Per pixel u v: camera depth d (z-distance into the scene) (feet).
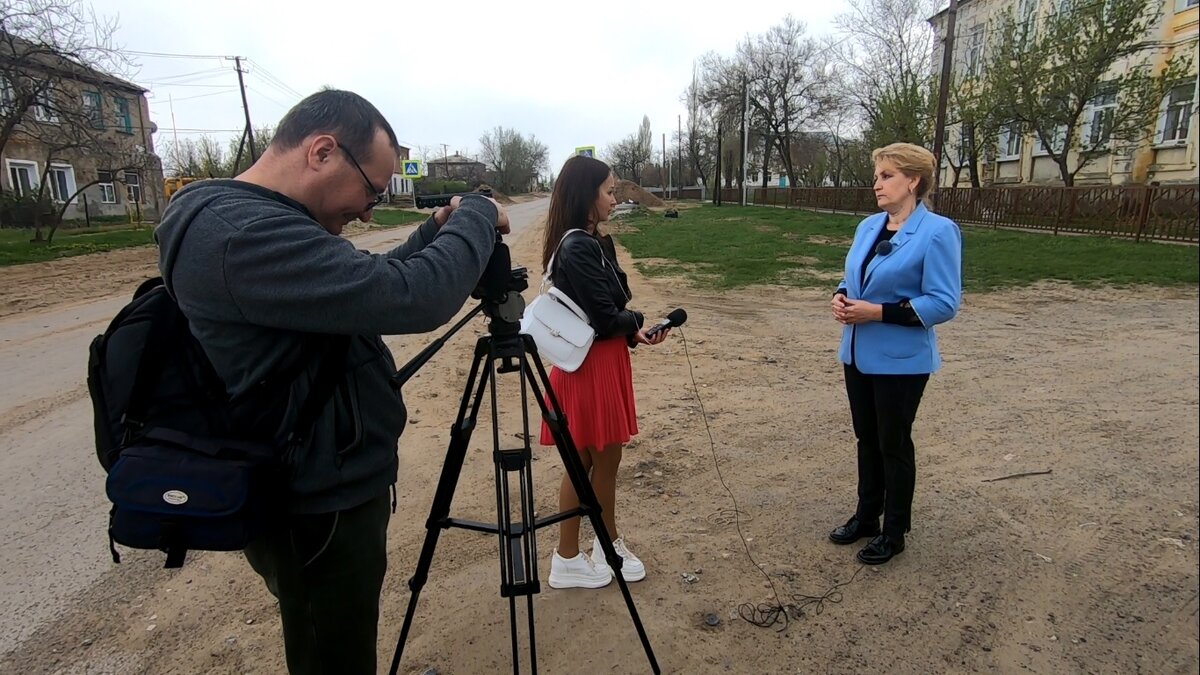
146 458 4.19
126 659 7.71
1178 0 58.90
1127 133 58.54
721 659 7.55
